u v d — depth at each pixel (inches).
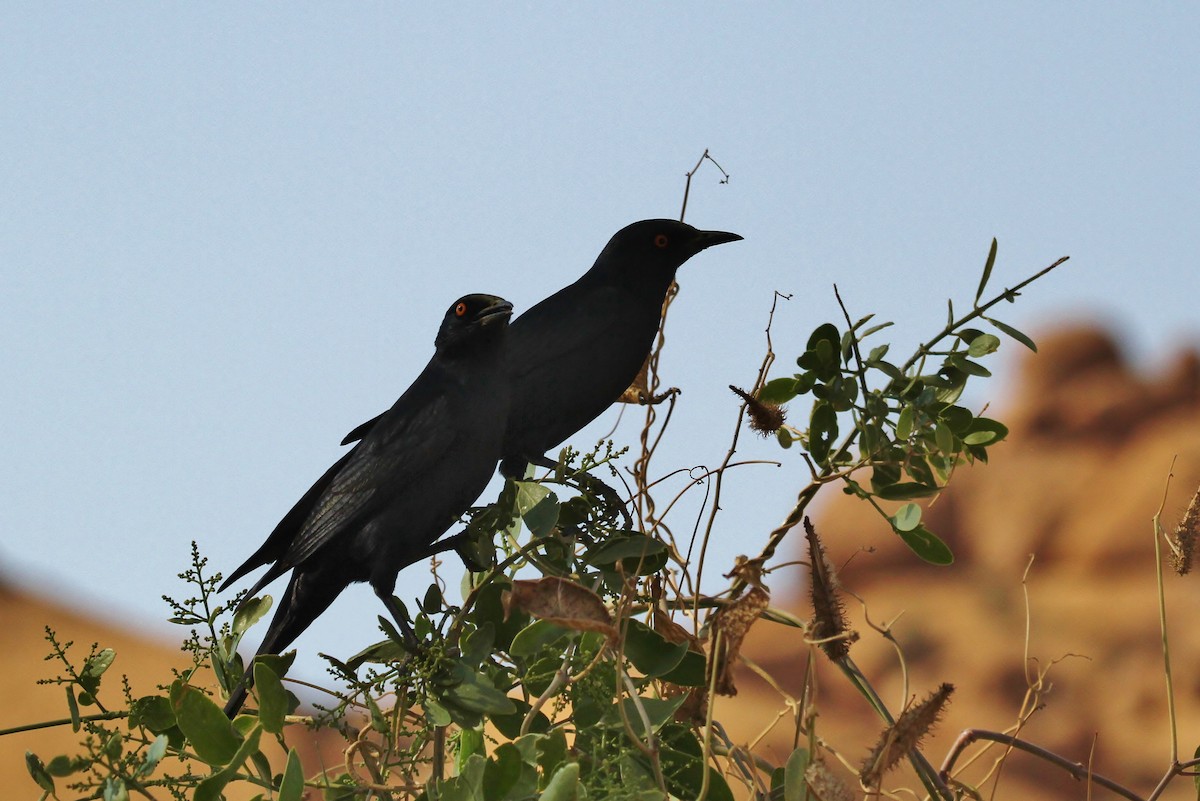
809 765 273.7
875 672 2955.2
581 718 303.9
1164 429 3796.8
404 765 314.0
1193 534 332.5
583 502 354.6
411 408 426.3
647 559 327.9
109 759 290.0
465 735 337.7
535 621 312.0
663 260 505.4
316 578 433.1
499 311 424.8
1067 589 3447.3
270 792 308.5
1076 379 4042.8
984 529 3708.2
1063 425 3949.3
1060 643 3171.8
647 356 498.9
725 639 292.5
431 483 418.9
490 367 430.6
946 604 3420.3
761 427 323.9
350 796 303.4
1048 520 3624.5
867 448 332.8
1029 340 337.1
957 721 2974.9
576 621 260.7
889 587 3555.6
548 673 323.3
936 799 320.8
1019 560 3590.1
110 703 2373.3
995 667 3088.1
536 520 331.3
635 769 296.2
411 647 331.3
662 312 452.4
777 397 357.7
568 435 497.7
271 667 332.8
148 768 288.5
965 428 343.9
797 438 349.4
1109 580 3427.7
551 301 505.4
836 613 293.6
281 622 440.8
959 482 3853.3
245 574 446.9
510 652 305.9
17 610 2795.3
